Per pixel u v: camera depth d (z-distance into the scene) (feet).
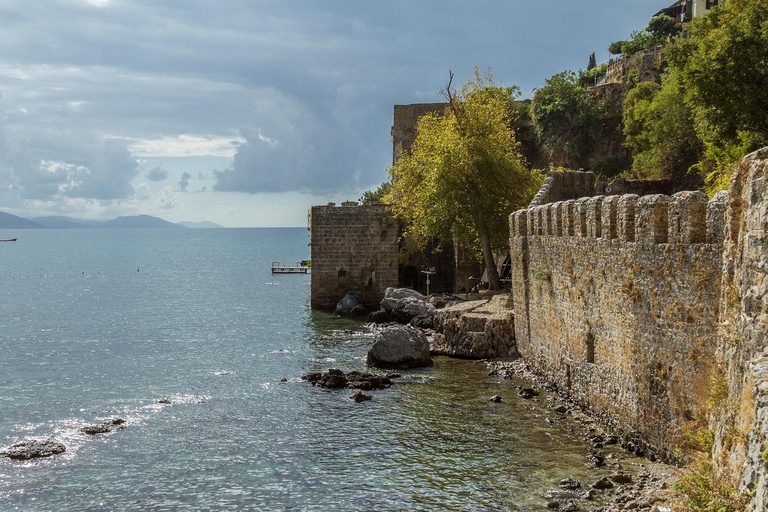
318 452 91.91
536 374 124.67
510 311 156.25
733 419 46.32
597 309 92.07
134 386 136.15
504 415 101.91
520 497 72.79
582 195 181.47
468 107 203.31
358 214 239.71
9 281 502.79
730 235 56.59
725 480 44.01
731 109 136.56
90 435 102.99
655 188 205.77
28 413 117.08
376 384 125.49
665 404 72.95
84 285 458.09
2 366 161.99
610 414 88.22
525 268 134.10
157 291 398.21
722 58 136.77
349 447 93.20
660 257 72.90
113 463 90.74
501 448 87.76
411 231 226.58
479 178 193.88
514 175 195.93
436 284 261.44
